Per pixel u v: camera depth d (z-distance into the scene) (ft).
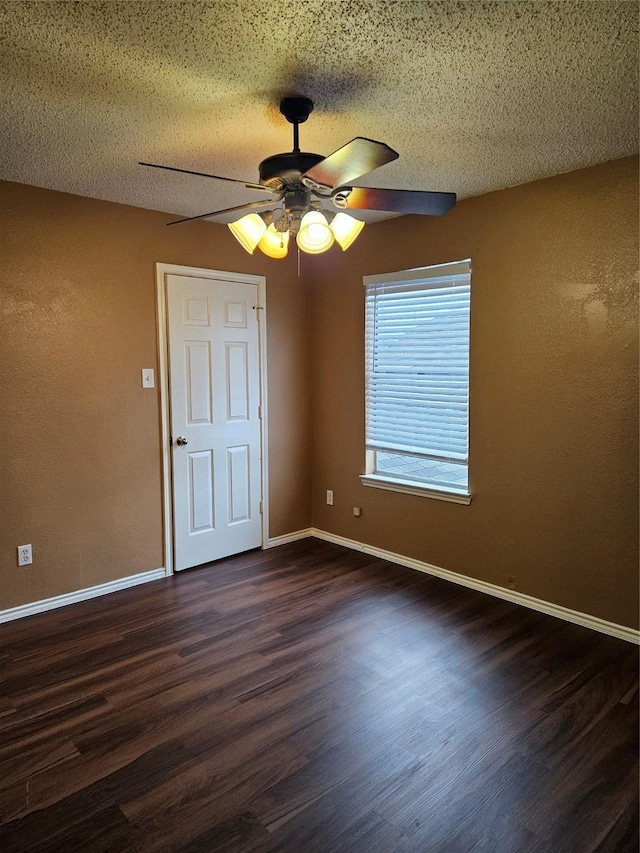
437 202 7.20
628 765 6.59
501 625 10.12
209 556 13.32
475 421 11.43
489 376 11.11
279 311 14.14
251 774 6.48
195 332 12.62
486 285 11.00
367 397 13.58
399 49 5.86
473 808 5.99
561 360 10.05
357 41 5.71
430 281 12.07
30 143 8.29
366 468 13.78
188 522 12.87
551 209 9.96
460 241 11.35
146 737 7.14
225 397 13.28
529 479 10.67
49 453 10.76
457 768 6.56
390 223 12.63
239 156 8.91
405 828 5.74
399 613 10.63
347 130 7.95
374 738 7.09
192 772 6.53
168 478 12.45
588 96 6.93
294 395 14.69
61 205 10.57
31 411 10.49
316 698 7.95
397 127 7.84
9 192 9.98
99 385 11.30
